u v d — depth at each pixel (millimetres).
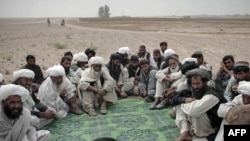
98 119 5957
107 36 34094
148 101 7090
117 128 5430
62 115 6027
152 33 38000
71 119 5996
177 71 6586
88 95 6461
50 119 5609
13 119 3844
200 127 4555
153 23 70500
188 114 4469
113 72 7539
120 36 33875
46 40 28359
